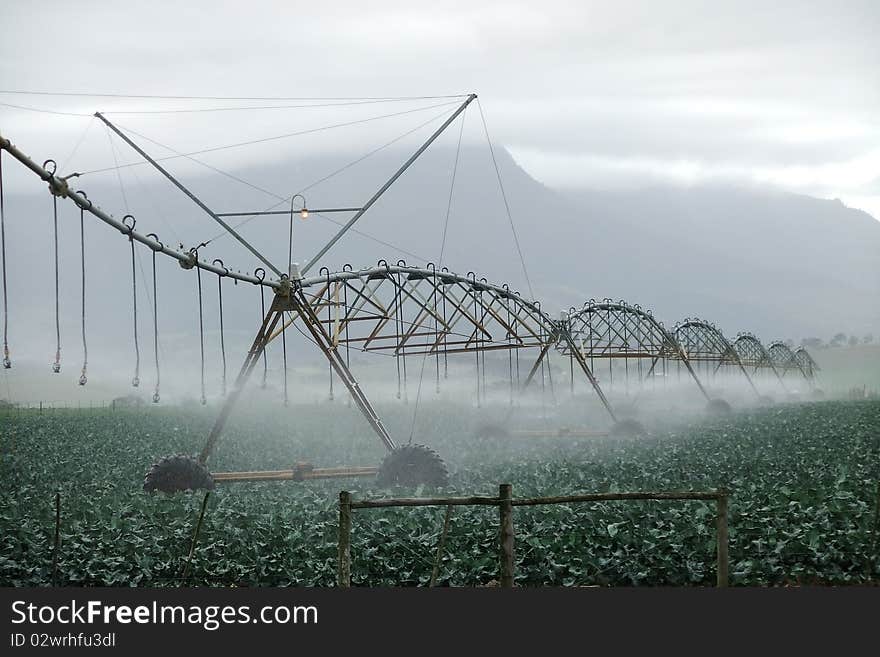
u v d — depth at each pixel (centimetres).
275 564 1670
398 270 3438
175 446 4778
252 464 3941
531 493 2398
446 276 3712
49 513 2125
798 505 1950
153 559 1719
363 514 1970
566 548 1689
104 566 1683
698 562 1623
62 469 3603
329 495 2444
